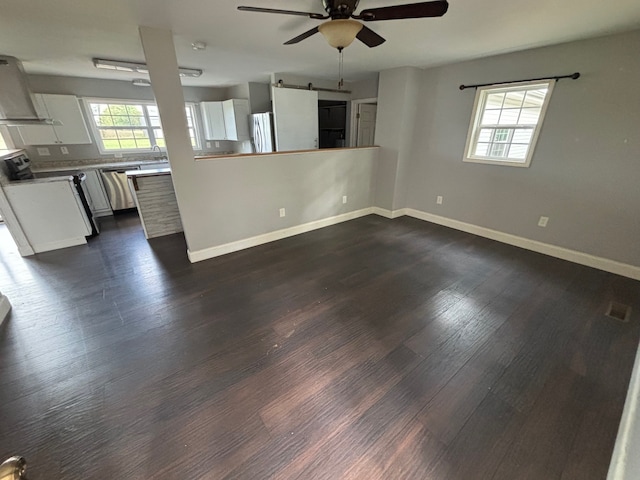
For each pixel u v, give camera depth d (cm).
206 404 156
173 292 265
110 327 218
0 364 184
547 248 337
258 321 223
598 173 287
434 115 412
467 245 366
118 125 542
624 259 286
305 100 483
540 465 127
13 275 297
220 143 671
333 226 443
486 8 200
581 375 173
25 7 191
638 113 256
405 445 135
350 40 185
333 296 256
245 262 324
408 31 248
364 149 448
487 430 142
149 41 239
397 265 313
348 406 154
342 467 126
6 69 331
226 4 194
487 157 374
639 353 167
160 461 129
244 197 343
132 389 165
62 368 180
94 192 484
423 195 461
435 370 177
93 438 139
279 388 165
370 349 194
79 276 295
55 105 453
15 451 133
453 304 243
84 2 186
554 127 306
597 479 121
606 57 262
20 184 327
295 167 379
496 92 350
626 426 135
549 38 267
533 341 200
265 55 337
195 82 546
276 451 133
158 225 403
